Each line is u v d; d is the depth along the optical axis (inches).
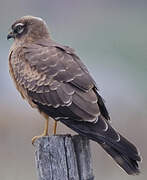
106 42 1740.9
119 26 1973.4
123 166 424.2
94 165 677.3
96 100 445.4
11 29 515.8
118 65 1464.1
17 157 693.3
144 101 956.6
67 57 466.9
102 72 1349.7
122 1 2145.7
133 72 1382.9
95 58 1541.6
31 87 472.1
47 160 414.3
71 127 446.0
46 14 1952.5
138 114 805.2
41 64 470.6
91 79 456.4
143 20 2030.0
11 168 672.4
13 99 975.6
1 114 813.9
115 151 426.9
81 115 442.6
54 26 1915.6
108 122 440.1
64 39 1780.3
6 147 704.4
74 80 453.7
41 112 472.7
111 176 661.3
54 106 457.7
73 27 1932.8
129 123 777.6
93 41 1752.0
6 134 728.3
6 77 1119.6
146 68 1445.6
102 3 2149.4
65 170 413.1
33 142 465.4
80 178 414.6
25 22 510.0
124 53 1630.2
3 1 1844.2
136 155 421.4
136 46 1679.4
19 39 510.0
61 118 453.1
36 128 748.6
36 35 507.2
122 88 1162.0
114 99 984.3
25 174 665.0
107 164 676.7
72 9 2036.2
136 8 2117.4
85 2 2110.0
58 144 413.7
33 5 1930.4
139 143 748.6
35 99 470.3
